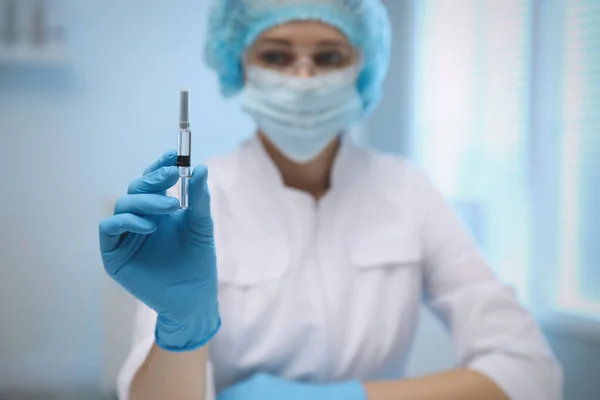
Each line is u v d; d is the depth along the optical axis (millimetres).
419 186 1018
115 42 1997
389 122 2137
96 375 2088
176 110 2055
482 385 817
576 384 1550
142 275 578
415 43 2072
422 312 1887
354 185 998
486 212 1853
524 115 1708
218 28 994
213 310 643
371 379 914
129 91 2021
